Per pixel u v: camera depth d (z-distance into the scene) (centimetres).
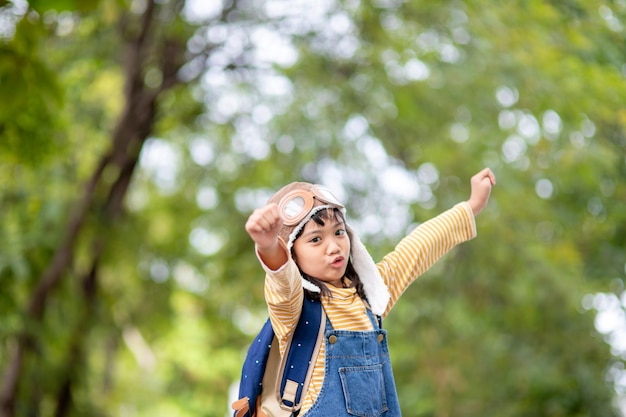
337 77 1364
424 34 1302
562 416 1388
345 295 368
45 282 1257
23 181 1275
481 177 422
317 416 349
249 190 1475
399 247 401
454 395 1422
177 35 1334
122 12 1309
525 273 1309
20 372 1262
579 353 1403
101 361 1708
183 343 1889
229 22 1359
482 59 1232
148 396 1980
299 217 361
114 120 1474
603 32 1255
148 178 1655
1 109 815
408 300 1352
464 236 412
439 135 1301
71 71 1376
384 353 369
